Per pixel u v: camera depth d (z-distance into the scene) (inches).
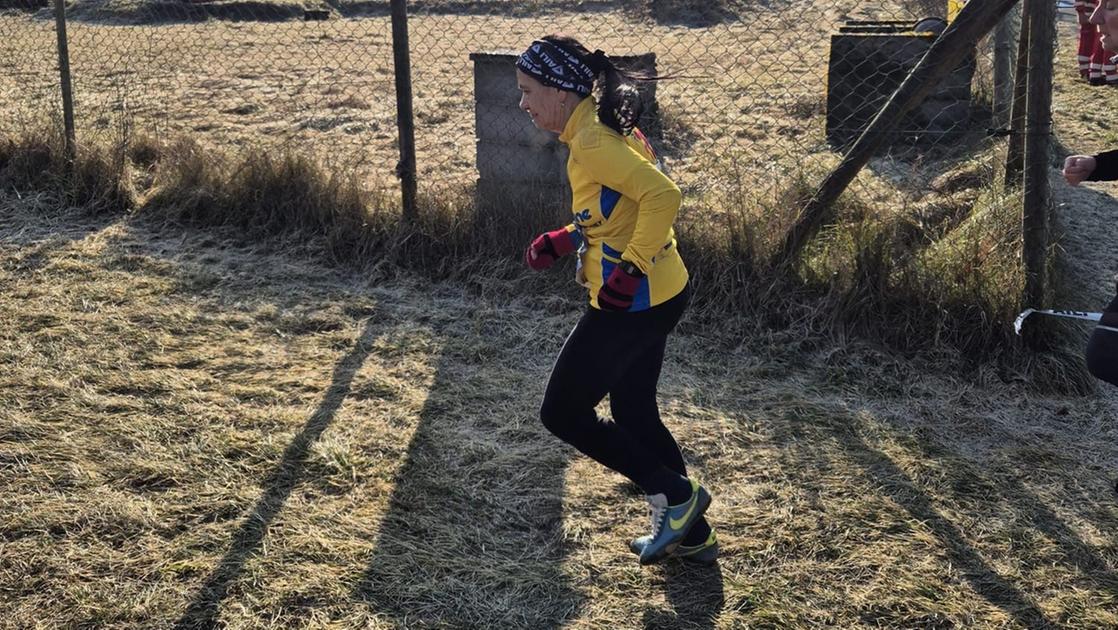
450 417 162.1
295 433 154.9
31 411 158.6
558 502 139.0
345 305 204.4
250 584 119.6
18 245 228.7
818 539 131.9
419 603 118.0
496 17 677.9
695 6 650.8
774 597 120.6
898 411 166.6
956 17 180.5
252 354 183.3
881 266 189.3
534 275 210.2
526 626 115.1
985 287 183.2
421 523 133.6
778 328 192.4
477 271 214.2
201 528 130.3
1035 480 146.6
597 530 133.0
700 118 375.2
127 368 175.3
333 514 134.6
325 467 145.6
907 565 126.9
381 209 229.1
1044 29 169.9
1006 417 165.2
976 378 175.9
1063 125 351.9
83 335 187.3
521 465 148.0
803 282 196.4
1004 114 312.5
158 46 598.5
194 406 162.4
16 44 585.3
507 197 222.1
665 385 174.2
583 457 150.5
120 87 444.8
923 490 143.3
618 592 121.2
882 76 327.6
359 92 439.5
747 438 157.0
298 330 194.1
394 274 217.8
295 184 237.1
